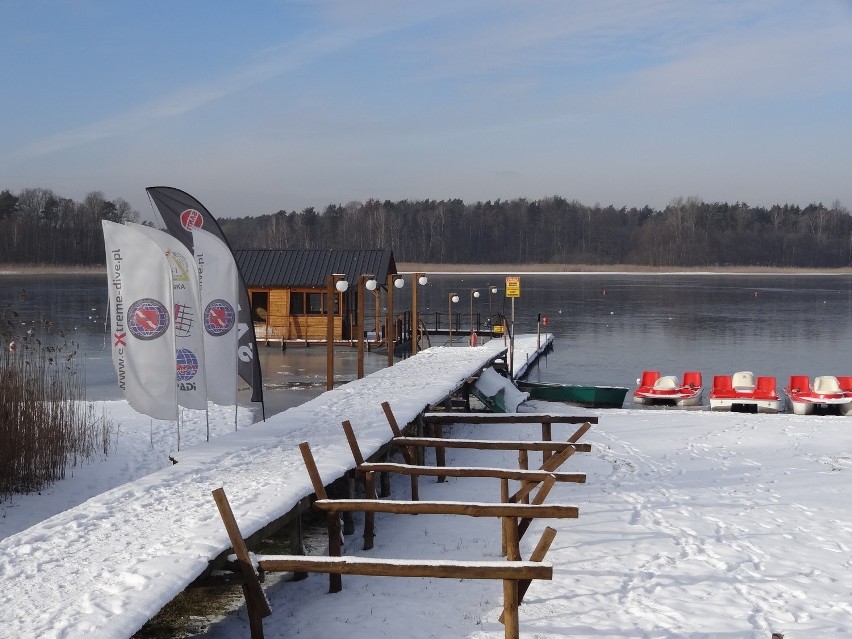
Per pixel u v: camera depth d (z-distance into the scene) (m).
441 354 23.81
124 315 11.70
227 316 12.99
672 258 155.62
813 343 37.78
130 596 5.98
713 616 7.41
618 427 17.64
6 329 15.10
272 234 150.88
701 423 18.14
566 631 7.07
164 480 9.30
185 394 12.50
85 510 8.15
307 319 33.69
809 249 159.50
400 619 7.44
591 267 152.00
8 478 12.16
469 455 15.01
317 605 7.95
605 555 9.06
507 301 67.56
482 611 7.55
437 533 10.17
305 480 9.10
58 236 128.25
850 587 8.19
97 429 15.49
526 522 8.84
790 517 10.66
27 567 6.60
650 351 34.81
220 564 6.85
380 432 11.83
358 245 151.12
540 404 21.42
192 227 12.92
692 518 10.57
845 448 15.41
